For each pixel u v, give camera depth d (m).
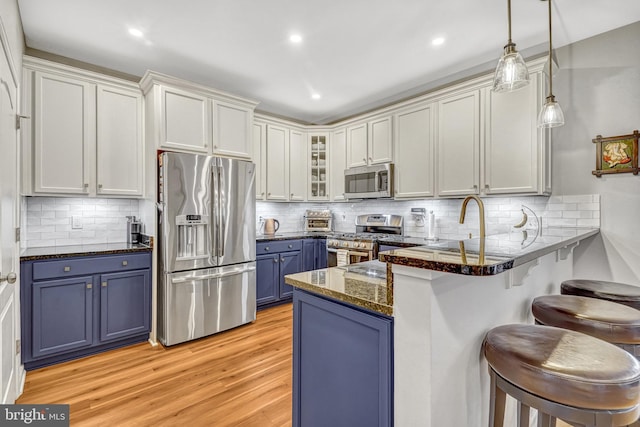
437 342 1.00
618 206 2.39
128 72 3.09
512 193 2.66
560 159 2.64
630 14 2.24
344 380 1.24
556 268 2.18
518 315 1.61
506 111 2.70
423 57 2.85
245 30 2.42
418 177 3.33
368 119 3.84
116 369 2.28
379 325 1.09
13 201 1.85
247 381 2.13
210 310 2.89
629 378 0.87
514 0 2.08
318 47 2.67
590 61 2.52
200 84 3.14
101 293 2.52
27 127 2.37
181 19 2.27
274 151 4.06
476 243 1.46
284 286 3.79
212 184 2.90
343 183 4.18
